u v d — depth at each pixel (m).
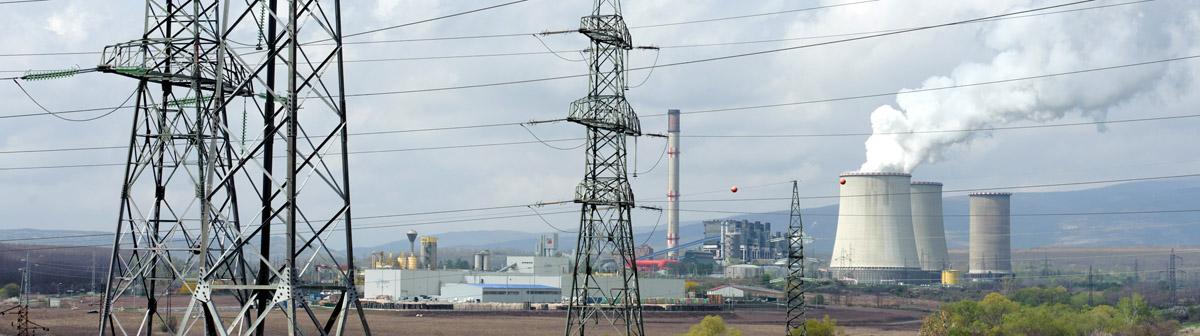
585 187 117.06
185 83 79.81
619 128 115.69
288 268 65.00
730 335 193.12
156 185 79.69
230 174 68.62
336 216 67.50
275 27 69.19
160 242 78.62
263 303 70.75
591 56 116.25
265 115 69.19
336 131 67.31
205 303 68.94
